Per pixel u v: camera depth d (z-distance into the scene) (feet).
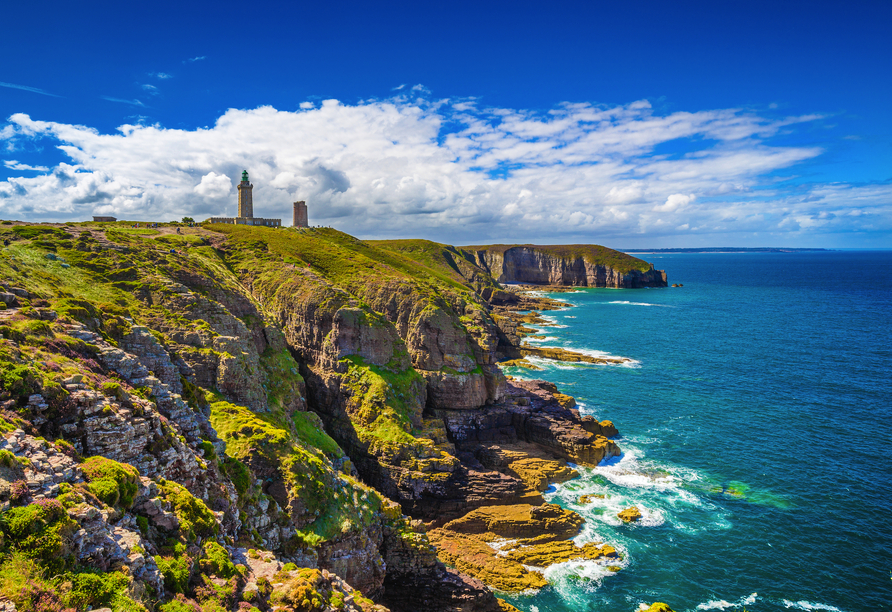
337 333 279.90
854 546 205.26
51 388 87.45
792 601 177.37
